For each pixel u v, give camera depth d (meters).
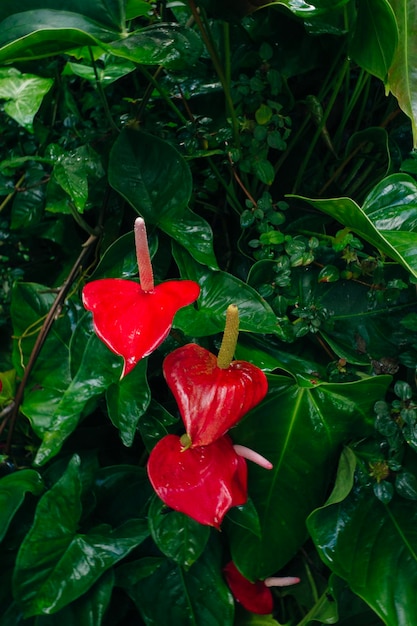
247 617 0.91
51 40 0.66
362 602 0.87
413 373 0.86
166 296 0.63
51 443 0.75
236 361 0.69
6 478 0.81
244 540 0.84
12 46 0.65
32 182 0.92
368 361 0.86
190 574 0.86
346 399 0.81
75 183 0.79
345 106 0.89
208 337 0.83
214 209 0.89
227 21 0.73
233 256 0.91
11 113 0.75
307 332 0.82
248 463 0.82
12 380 0.88
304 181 0.92
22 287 0.90
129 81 0.94
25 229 0.94
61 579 0.77
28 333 0.89
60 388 0.87
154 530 0.79
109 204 0.88
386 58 0.71
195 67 0.87
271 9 0.82
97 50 0.83
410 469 0.82
